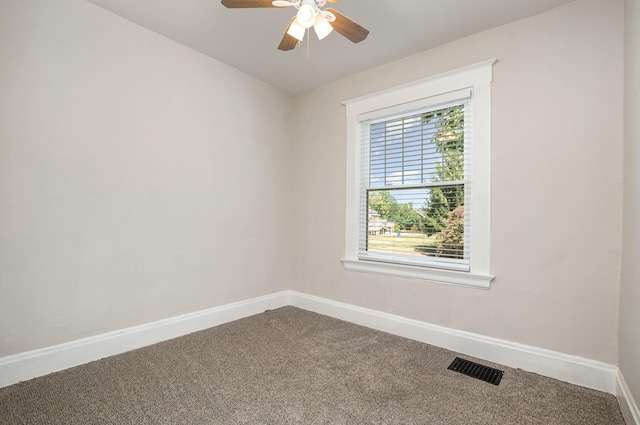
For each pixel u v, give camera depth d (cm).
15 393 186
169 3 224
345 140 334
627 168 182
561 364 210
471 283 248
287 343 265
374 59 296
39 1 206
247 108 334
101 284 234
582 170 207
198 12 235
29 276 203
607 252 198
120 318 244
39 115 205
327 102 352
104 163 234
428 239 280
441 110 274
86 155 226
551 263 217
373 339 276
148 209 259
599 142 202
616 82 197
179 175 279
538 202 222
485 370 222
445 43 267
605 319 198
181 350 248
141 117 254
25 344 202
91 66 228
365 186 322
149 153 259
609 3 201
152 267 262
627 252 178
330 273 343
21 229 200
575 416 172
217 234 308
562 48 215
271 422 164
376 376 212
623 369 180
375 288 306
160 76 265
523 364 224
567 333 210
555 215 216
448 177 269
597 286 201
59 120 214
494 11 224
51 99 210
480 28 245
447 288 261
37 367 205
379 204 314
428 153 280
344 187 334
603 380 197
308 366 225
